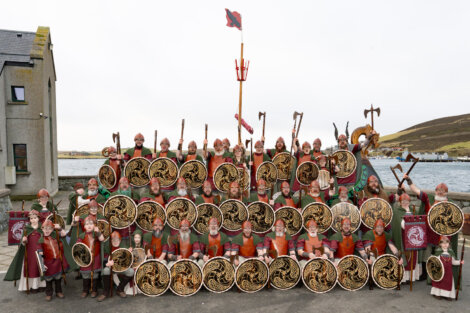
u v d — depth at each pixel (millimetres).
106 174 8984
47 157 21062
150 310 6141
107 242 7039
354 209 7977
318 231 7891
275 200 8500
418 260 7590
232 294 6859
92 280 6754
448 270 6504
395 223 7598
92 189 8055
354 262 7070
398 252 7246
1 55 19594
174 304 6391
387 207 7949
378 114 10328
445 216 7363
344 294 6855
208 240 7336
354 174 9844
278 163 9844
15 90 19922
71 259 6910
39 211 7215
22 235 6754
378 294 6852
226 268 6957
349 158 9875
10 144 19625
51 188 22344
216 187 9055
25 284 6801
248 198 8609
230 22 10859
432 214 7355
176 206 7844
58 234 6742
